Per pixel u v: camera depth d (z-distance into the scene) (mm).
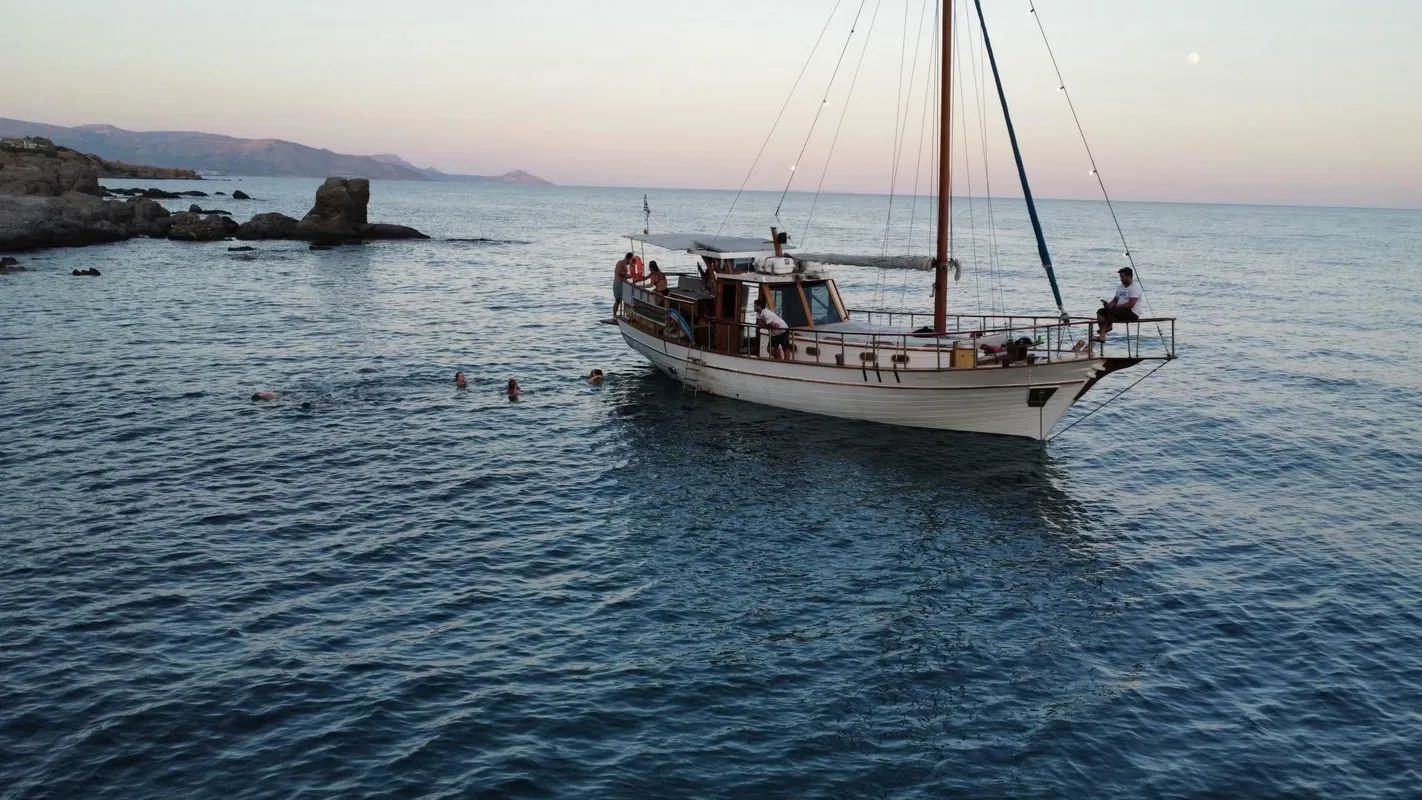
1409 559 20375
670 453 27250
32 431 27109
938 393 28016
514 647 15914
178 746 12844
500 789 12156
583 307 57281
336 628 16359
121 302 51500
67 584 17625
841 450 27609
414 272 74125
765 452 27406
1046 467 26422
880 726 13875
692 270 87750
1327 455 28156
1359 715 14352
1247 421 31922
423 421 29906
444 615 17000
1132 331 50469
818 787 12430
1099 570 19719
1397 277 89125
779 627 16922
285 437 27547
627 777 12500
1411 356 44562
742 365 31703
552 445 27875
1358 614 17734
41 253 76375
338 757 12711
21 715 13406
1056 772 12875
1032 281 77250
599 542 20734
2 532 19875
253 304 53000
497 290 64875
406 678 14766
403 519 21625
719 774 12633
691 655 15820
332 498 22781
